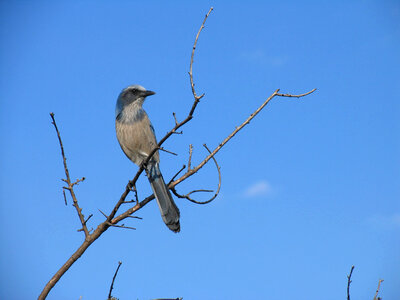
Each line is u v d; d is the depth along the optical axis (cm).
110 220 901
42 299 809
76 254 859
